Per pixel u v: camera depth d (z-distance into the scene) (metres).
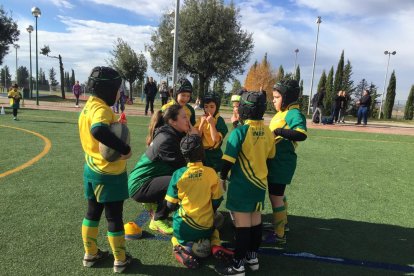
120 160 2.89
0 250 3.29
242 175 3.04
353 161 8.12
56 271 3.00
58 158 6.99
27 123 12.29
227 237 3.89
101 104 2.80
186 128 3.66
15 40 34.06
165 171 3.82
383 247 3.70
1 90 47.97
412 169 7.46
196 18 27.58
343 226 4.22
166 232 3.80
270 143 3.22
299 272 3.16
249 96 3.09
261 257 3.43
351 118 28.78
